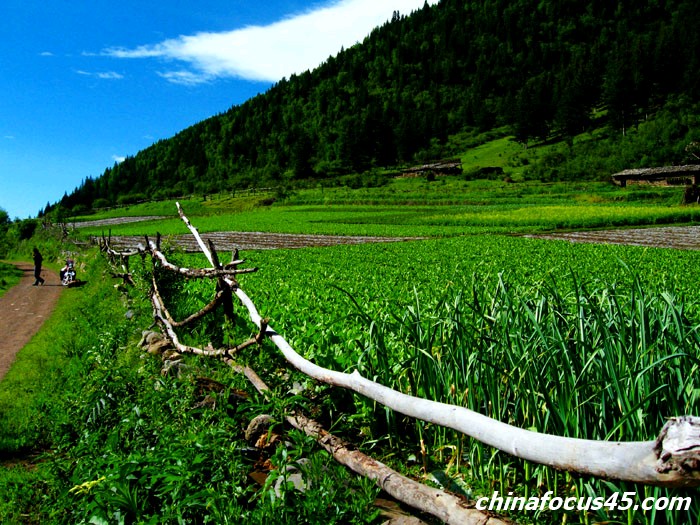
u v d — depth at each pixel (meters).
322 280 17.31
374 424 5.66
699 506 3.48
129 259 22.64
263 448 5.58
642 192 75.50
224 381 7.23
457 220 52.72
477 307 5.34
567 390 4.25
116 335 11.18
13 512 5.30
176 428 5.63
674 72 164.50
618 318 4.66
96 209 152.75
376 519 4.19
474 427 3.75
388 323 6.35
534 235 40.44
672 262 21.81
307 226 58.41
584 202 74.12
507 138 190.75
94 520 4.18
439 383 5.27
